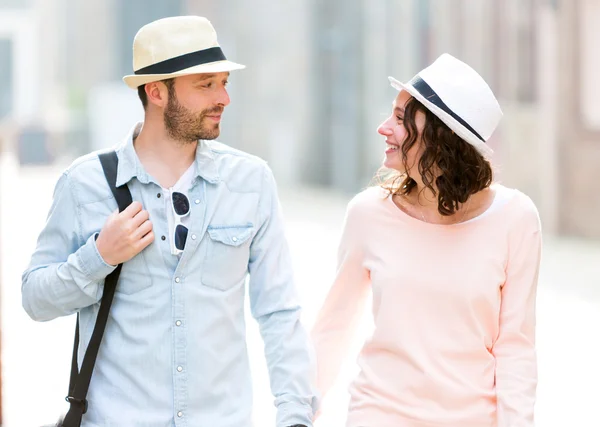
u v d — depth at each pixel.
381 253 5.71
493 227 5.63
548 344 14.15
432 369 5.51
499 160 28.42
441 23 34.16
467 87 5.50
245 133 49.56
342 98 42.47
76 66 65.19
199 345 5.34
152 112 5.48
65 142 58.16
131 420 5.29
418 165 5.59
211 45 5.39
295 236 26.62
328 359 6.09
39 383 11.80
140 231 5.23
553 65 27.16
